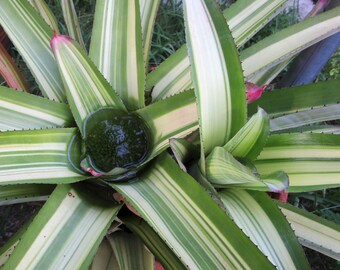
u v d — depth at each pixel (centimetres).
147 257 31
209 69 23
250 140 22
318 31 33
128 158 28
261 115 21
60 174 27
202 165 24
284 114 35
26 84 39
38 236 24
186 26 22
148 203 25
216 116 23
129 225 30
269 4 34
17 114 29
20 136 27
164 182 26
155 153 27
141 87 30
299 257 25
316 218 32
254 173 21
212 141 24
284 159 27
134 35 30
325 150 26
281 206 33
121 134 28
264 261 21
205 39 22
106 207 28
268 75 40
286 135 26
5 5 32
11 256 23
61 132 28
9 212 51
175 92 33
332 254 32
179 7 63
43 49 32
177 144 24
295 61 45
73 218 26
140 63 30
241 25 34
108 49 30
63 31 58
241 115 24
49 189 32
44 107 30
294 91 35
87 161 28
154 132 28
